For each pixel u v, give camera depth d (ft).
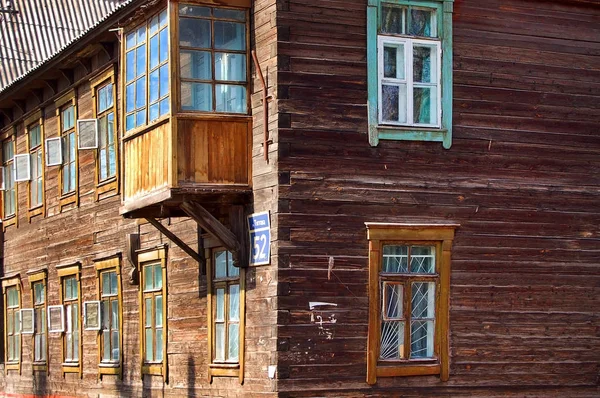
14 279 98.84
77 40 78.54
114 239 78.79
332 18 60.39
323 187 59.57
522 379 63.31
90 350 82.23
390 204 60.85
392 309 60.95
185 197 59.93
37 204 93.97
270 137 59.62
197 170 60.13
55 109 89.30
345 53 60.54
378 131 60.80
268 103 59.88
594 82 66.33
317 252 59.16
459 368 61.87
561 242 64.80
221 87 61.21
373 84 60.80
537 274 64.03
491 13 64.23
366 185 60.39
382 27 61.67
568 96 65.67
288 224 58.75
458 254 62.39
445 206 62.13
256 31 61.52
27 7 107.45
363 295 59.93
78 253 84.99
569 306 64.75
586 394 64.85
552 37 65.46
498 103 63.87
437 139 62.08
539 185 64.44
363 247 60.13
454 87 63.00
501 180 63.57
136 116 65.46
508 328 63.16
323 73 60.08
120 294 77.51
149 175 62.80
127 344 76.43
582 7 66.33
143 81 64.59
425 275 61.52
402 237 60.80
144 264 74.38
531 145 64.44
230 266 63.62
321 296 59.11
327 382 58.75
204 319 66.18
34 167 94.63
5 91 94.07
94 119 80.79
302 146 59.36
